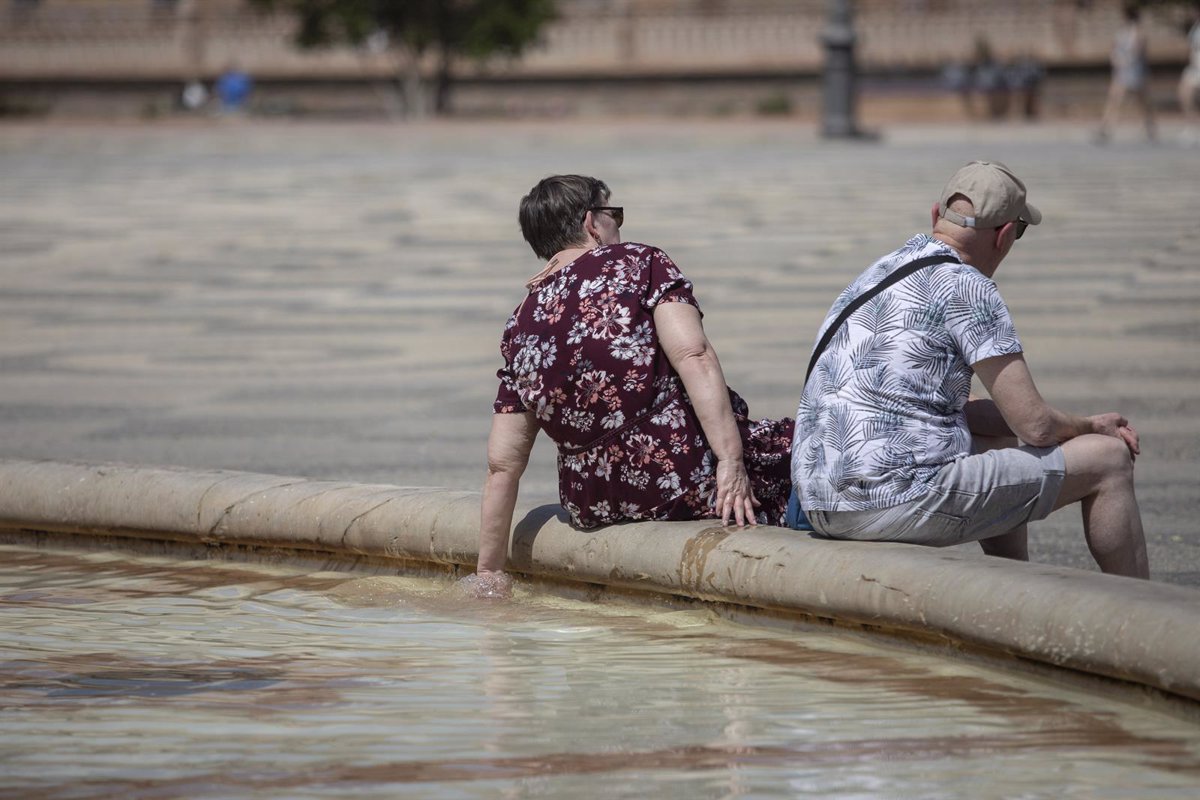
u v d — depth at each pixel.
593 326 9.19
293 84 99.31
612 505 9.39
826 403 8.84
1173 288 24.12
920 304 8.70
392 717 7.16
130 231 37.03
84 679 7.84
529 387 9.30
